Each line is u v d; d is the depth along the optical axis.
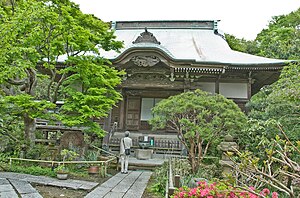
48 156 9.14
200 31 21.17
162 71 14.95
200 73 14.66
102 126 15.10
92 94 9.05
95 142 12.52
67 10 8.54
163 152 13.35
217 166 9.45
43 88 15.99
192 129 7.55
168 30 21.44
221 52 17.16
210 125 7.57
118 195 6.15
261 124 8.55
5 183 6.37
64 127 11.27
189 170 8.20
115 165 10.46
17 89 10.24
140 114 16.73
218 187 3.97
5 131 9.30
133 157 12.88
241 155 3.54
